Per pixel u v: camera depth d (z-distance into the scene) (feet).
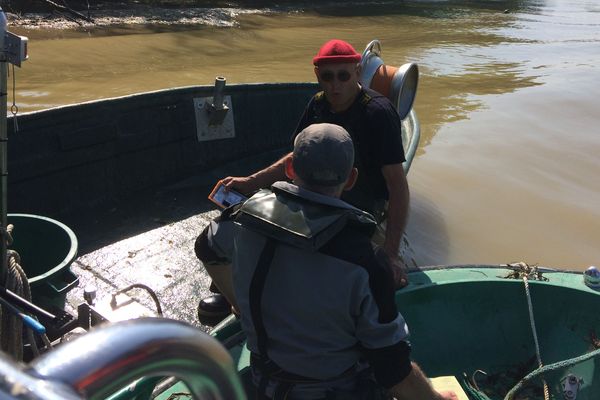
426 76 40.81
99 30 46.14
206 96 18.51
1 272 8.20
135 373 2.47
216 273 7.70
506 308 10.64
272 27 57.26
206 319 10.05
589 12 86.94
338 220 5.41
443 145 27.12
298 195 5.61
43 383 1.94
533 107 33.73
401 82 14.34
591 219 21.06
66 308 12.41
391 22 66.85
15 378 1.81
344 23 63.67
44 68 35.78
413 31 61.72
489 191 22.77
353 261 5.39
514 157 26.09
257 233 5.73
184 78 37.04
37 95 30.89
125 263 14.33
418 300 10.34
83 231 15.40
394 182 9.52
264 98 20.47
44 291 9.62
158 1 58.70
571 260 18.72
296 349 5.65
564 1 100.12
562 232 20.21
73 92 32.04
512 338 10.60
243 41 50.24
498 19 74.43
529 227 20.38
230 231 6.64
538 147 27.45
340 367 5.78
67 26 45.50
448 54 49.70
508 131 29.45
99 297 12.91
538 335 10.57
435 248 18.89
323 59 9.22
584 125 30.96
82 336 2.42
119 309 9.09
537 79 41.01
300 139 5.68
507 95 36.22
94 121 15.79
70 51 39.93
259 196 5.83
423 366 10.19
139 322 2.59
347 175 5.67
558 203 22.08
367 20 66.44
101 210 16.37
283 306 5.55
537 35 63.16
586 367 9.87
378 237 13.12
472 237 19.66
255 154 20.71
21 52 7.22
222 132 17.29
